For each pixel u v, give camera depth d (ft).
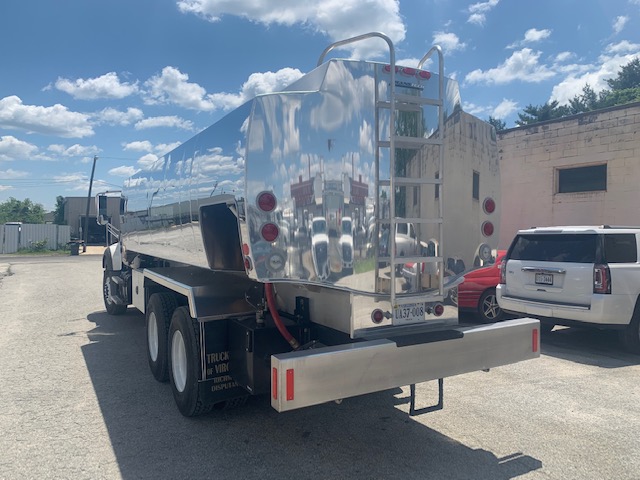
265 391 13.70
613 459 12.87
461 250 14.43
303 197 12.25
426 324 13.56
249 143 11.86
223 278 15.37
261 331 13.70
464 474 12.09
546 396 17.54
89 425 15.11
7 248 129.29
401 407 16.49
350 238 12.59
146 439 14.11
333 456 13.06
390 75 12.87
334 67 12.55
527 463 12.64
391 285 12.77
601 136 43.39
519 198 49.78
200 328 14.80
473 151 14.70
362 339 12.60
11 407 16.60
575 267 23.26
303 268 12.18
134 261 26.78
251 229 11.75
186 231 17.28
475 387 18.54
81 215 164.55
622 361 22.11
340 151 12.58
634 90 161.38
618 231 23.41
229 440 14.05
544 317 24.43
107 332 28.37
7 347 24.89
